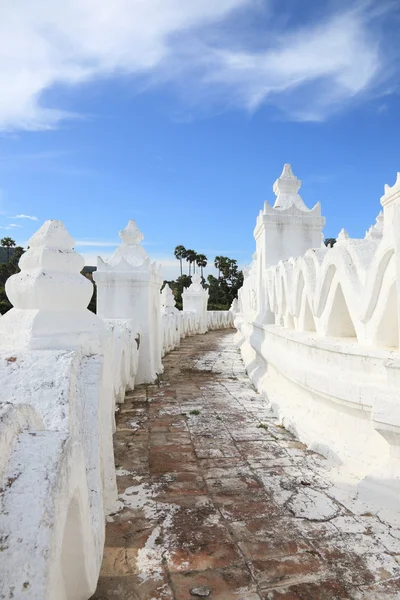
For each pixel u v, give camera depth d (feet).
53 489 4.90
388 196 16.81
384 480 12.35
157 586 8.74
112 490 12.02
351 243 16.74
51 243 12.26
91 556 7.11
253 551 9.97
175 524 11.17
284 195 37.91
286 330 24.09
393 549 10.05
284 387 23.81
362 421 14.62
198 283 88.22
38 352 9.69
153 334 35.14
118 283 31.07
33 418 6.05
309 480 13.92
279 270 27.86
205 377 34.37
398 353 12.96
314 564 9.48
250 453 16.46
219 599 8.39
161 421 21.04
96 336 12.05
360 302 15.17
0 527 4.52
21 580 4.25
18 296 11.73
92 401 10.17
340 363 15.51
